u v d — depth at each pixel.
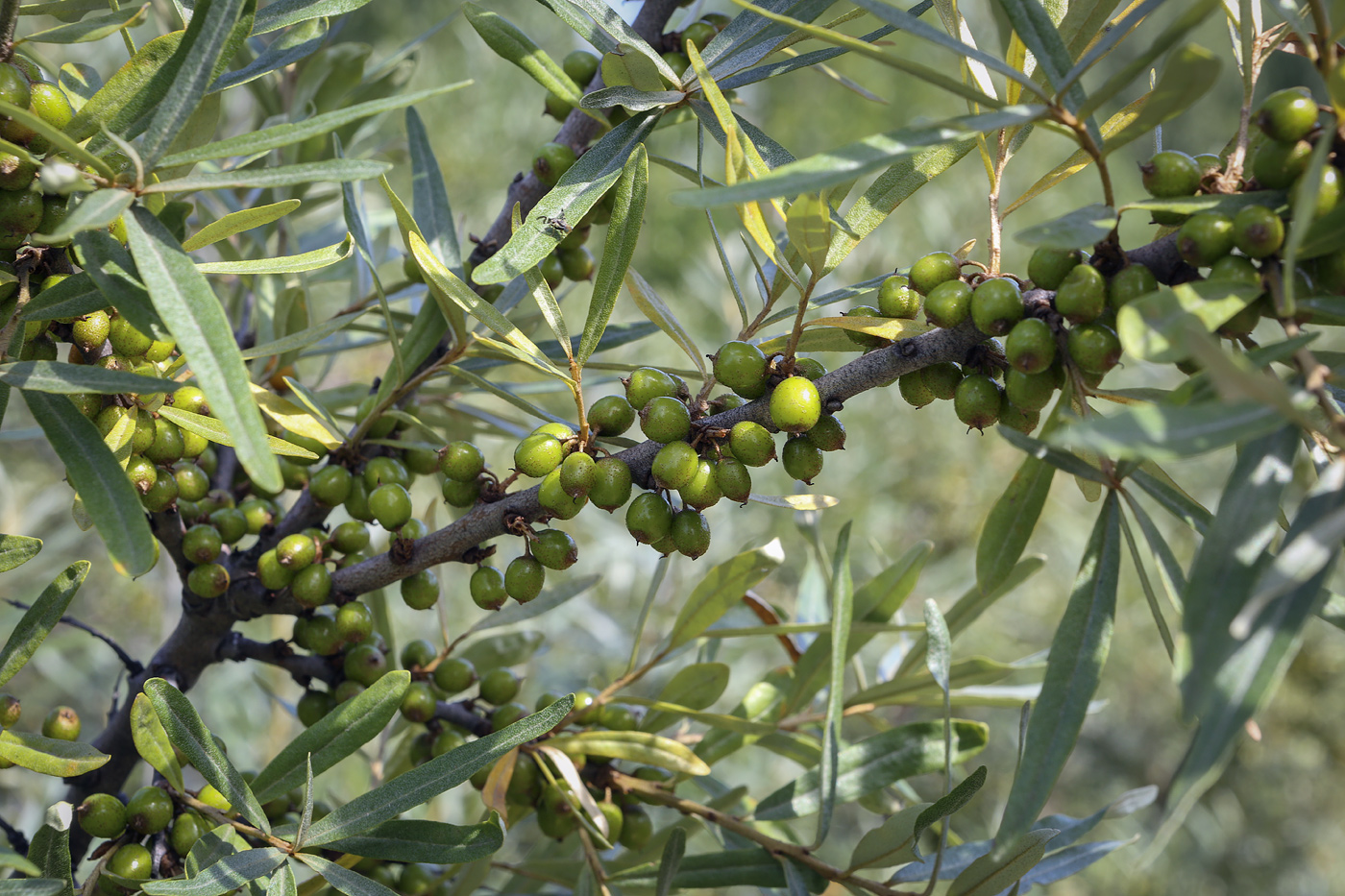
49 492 0.79
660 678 0.83
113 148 0.39
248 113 0.66
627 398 0.42
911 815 0.43
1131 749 1.36
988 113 0.38
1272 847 1.28
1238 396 0.36
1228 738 0.36
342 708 0.42
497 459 0.93
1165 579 0.38
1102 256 0.39
